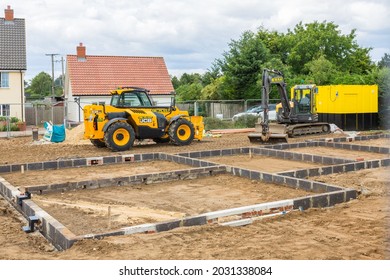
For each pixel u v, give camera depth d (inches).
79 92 1405.0
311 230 270.7
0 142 872.9
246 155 618.5
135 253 230.7
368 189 378.6
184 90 1872.5
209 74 1803.6
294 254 227.6
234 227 280.4
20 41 1444.4
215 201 363.3
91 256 227.0
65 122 1034.1
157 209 339.0
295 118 875.4
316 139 784.9
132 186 422.0
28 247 255.1
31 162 573.9
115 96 710.5
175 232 266.7
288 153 578.6
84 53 1498.5
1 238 271.0
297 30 1991.9
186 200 368.5
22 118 1346.0
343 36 1924.2
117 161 562.9
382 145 708.7
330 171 454.3
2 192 410.3
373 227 273.0
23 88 1413.6
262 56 1432.1
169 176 441.7
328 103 1053.2
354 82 1318.9
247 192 390.6
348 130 1034.1
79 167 540.7
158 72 1544.0
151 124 706.8
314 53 1844.2
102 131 685.3
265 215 303.9
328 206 333.7
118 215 319.0
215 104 1259.2
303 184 389.7
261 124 750.5
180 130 732.7
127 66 1529.3
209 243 247.4
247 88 1429.6
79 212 327.0
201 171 454.9
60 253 236.2
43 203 351.6
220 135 912.9
